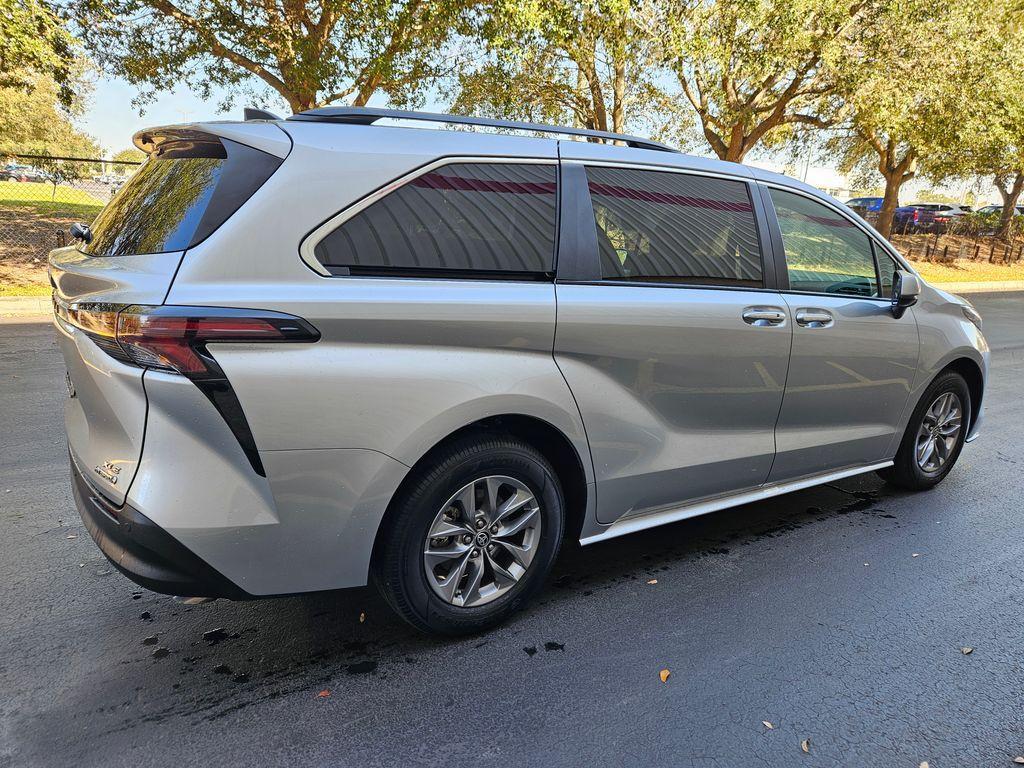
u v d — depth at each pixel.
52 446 4.58
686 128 20.55
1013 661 2.64
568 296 2.62
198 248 2.05
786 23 13.29
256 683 2.37
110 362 2.04
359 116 2.48
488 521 2.60
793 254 3.39
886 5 14.24
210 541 2.05
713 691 2.41
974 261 26.75
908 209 36.00
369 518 2.26
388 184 2.33
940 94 15.58
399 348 2.26
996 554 3.55
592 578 3.18
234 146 2.27
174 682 2.36
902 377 3.89
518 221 2.59
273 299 2.06
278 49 12.33
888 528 3.83
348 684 2.38
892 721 2.29
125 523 2.05
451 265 2.41
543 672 2.48
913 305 3.86
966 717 2.33
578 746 2.13
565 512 2.91
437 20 11.91
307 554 2.20
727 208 3.20
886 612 2.96
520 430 2.69
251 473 2.07
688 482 3.13
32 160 12.77
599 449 2.78
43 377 6.38
